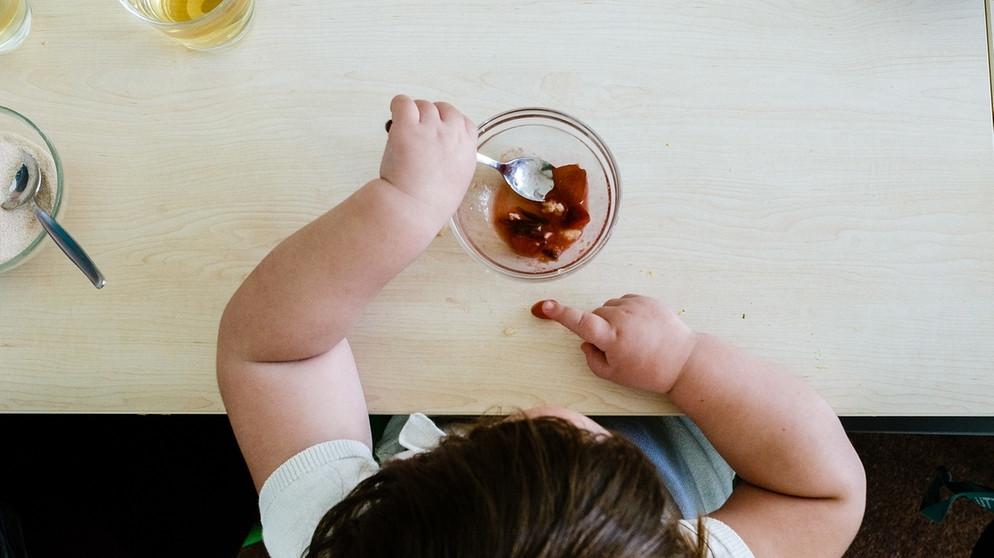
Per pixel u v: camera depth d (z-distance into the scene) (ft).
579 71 2.29
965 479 3.82
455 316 2.23
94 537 2.76
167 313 2.24
